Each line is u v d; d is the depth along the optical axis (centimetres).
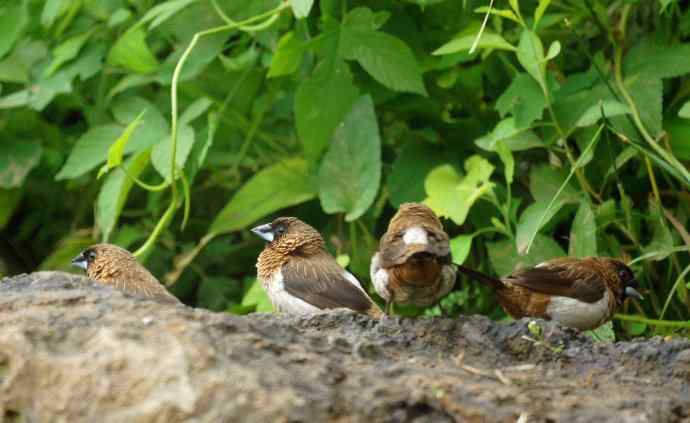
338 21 1220
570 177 1152
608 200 1163
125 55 1312
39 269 1518
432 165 1281
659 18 1174
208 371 679
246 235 1538
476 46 1065
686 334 1159
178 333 709
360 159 1211
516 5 1076
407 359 782
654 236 1153
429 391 705
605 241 1188
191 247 1514
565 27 1220
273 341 746
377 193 1310
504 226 1184
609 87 1123
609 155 1176
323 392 685
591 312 1034
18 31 1393
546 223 1162
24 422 700
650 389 775
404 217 967
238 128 1418
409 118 1320
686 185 1138
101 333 712
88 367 691
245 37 1317
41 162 1617
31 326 729
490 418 700
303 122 1217
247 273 1548
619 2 1189
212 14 1277
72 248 1498
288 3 1181
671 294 1104
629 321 1186
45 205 1678
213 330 728
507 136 1120
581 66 1243
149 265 1517
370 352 773
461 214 1157
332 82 1209
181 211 1543
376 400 687
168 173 1193
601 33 1197
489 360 817
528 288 1015
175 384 672
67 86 1384
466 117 1322
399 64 1189
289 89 1403
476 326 841
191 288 1546
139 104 1290
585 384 777
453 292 1276
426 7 1243
